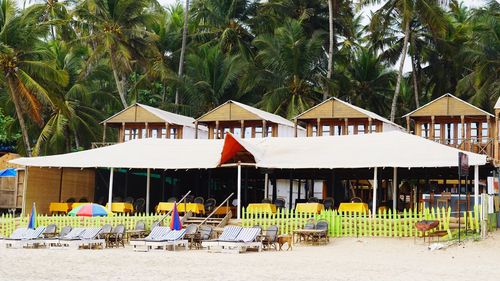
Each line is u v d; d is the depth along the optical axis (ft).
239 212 110.22
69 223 110.83
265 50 187.83
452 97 146.61
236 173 142.72
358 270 66.80
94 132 192.13
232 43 214.48
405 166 104.22
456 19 224.12
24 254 82.28
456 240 91.25
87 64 184.34
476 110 144.36
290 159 112.37
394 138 114.01
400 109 219.20
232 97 207.62
